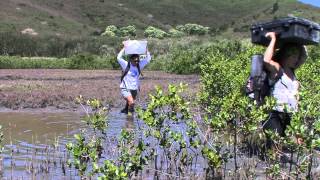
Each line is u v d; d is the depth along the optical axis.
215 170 6.79
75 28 95.56
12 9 93.00
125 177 5.46
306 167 6.12
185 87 6.79
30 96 15.65
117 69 40.62
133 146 6.85
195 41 51.50
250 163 7.20
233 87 11.88
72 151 6.50
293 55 7.47
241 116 6.71
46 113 13.58
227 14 126.94
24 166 7.42
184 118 6.79
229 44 34.59
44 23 92.44
